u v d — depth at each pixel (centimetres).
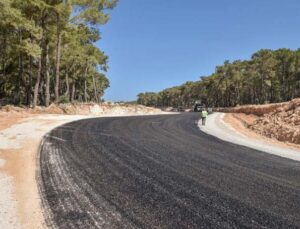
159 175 841
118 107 4369
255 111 3556
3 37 3216
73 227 521
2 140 1287
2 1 2508
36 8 3144
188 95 14312
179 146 1343
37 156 1023
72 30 3519
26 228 519
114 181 775
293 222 557
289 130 1888
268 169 961
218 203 641
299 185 789
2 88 4809
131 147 1254
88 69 6281
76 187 724
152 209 600
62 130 1639
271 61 7931
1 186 723
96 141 1354
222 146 1402
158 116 3472
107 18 3631
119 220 549
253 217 574
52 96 5581
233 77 9394
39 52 2980
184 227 526
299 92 8338
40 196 663
